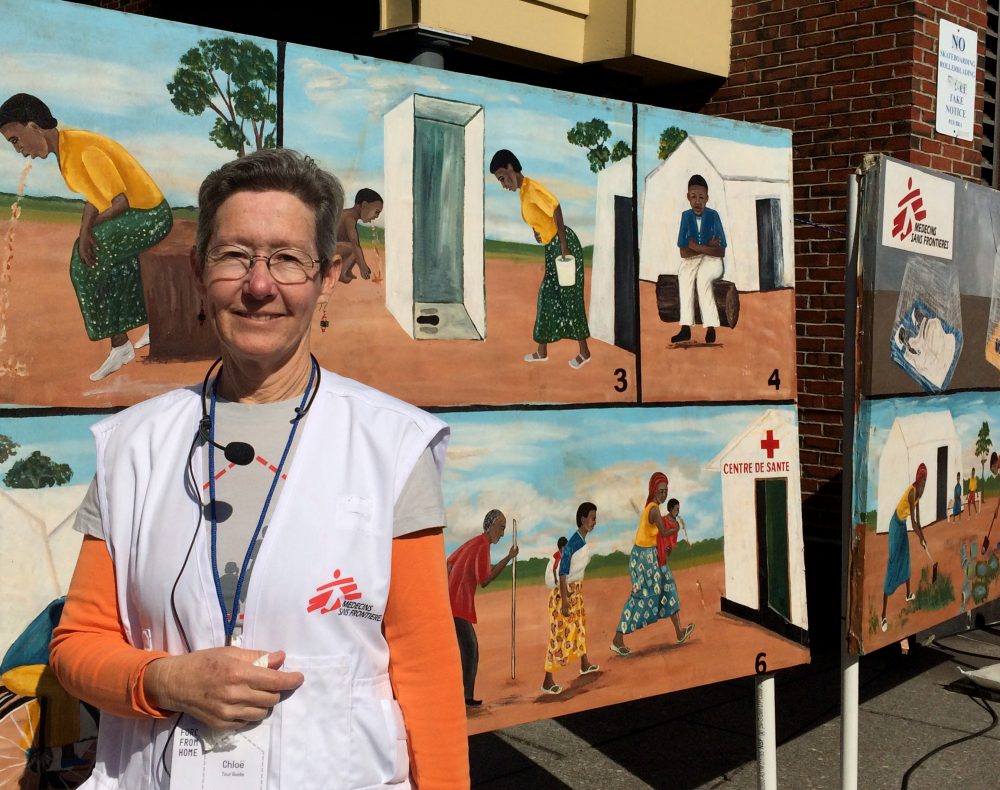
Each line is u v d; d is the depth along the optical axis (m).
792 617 3.44
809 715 5.09
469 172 2.64
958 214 4.09
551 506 2.81
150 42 2.09
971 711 5.16
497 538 2.69
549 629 2.80
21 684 1.92
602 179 2.94
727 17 6.48
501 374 2.71
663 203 3.10
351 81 2.41
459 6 5.08
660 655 3.07
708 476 3.22
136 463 1.56
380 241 2.46
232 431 1.55
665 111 3.11
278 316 1.53
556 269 2.83
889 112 5.96
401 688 1.56
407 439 1.56
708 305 3.22
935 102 6.05
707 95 6.64
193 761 1.42
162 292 2.11
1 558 1.90
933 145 6.09
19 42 1.93
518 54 5.69
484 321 2.67
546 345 2.80
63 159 1.98
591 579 2.90
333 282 1.66
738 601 3.29
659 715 5.09
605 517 2.94
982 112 6.57
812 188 6.27
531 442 2.77
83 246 2.00
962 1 6.24
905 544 3.81
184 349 2.14
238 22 6.58
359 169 2.42
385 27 5.00
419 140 2.54
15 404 1.92
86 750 2.00
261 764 1.42
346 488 1.51
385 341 2.48
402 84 2.50
